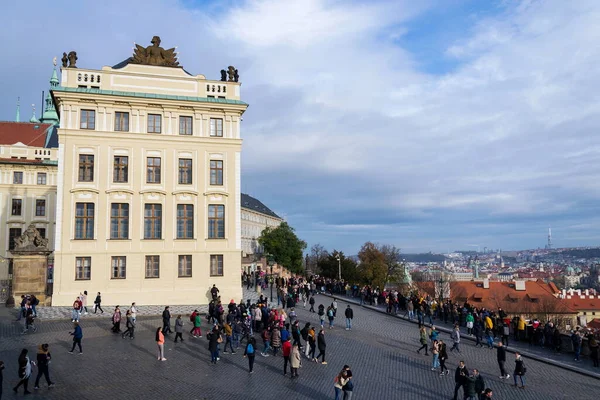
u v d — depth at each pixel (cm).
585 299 12162
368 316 4769
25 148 7550
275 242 11556
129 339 3431
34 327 3650
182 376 2619
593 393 2544
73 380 2502
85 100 4869
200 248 5100
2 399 2194
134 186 4950
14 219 7319
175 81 5238
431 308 4556
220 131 5303
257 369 2808
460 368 2366
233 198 5247
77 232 4778
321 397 2352
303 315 4641
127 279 4859
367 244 13238
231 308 3578
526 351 3466
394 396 2423
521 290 11494
